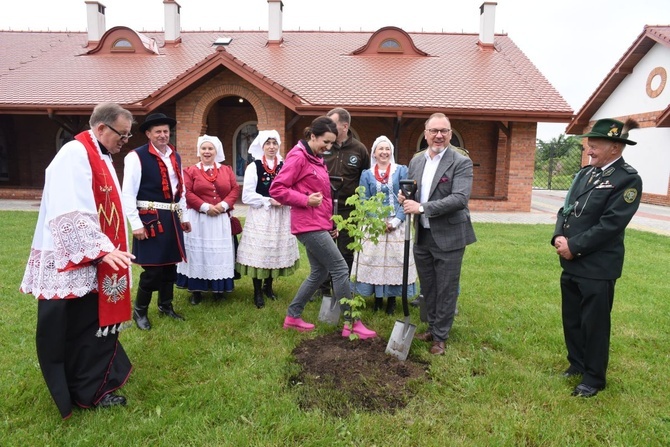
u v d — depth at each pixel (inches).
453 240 135.2
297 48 671.8
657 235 362.9
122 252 97.6
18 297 180.5
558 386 120.5
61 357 99.6
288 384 120.1
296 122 559.8
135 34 665.6
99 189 100.1
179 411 105.8
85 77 589.9
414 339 148.7
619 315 175.0
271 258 175.3
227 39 706.2
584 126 828.0
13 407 106.6
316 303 183.9
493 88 538.6
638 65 665.0
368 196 174.1
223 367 127.6
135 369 125.6
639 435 100.8
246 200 174.9
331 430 100.0
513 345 145.3
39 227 98.7
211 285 177.8
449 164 134.9
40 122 628.1
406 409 108.7
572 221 117.6
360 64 612.1
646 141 647.1
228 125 613.9
